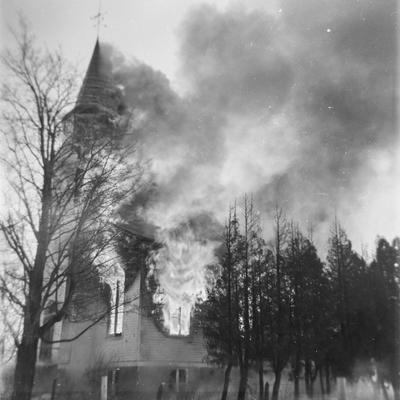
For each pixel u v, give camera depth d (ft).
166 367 82.69
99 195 52.08
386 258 97.45
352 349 85.97
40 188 49.42
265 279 82.43
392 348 86.28
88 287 60.64
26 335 45.19
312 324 81.46
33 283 46.65
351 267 94.89
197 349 87.30
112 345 85.97
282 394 84.58
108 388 77.00
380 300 91.91
